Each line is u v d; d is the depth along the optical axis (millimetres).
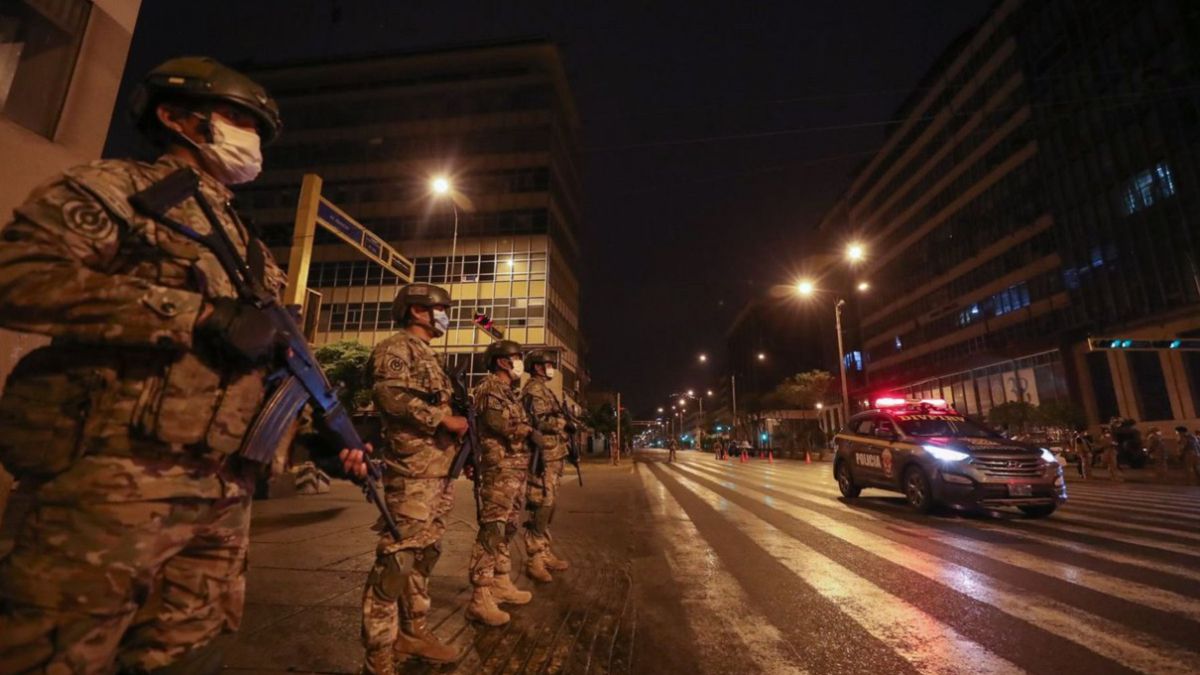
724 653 3113
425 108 44625
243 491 1479
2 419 1199
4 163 3838
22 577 1140
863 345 66562
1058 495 8094
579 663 2924
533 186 41750
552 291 41375
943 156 50625
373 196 43281
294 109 45875
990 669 2926
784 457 53500
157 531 1238
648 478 20266
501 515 3645
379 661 2482
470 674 2756
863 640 3332
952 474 8375
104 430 1198
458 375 3264
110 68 4633
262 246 1679
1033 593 4336
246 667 2662
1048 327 37656
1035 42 38375
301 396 1592
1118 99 32062
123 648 1342
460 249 41125
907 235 56938
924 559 5562
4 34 3906
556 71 45312
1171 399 29453
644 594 4305
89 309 1172
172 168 1483
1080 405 34750
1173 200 29188
